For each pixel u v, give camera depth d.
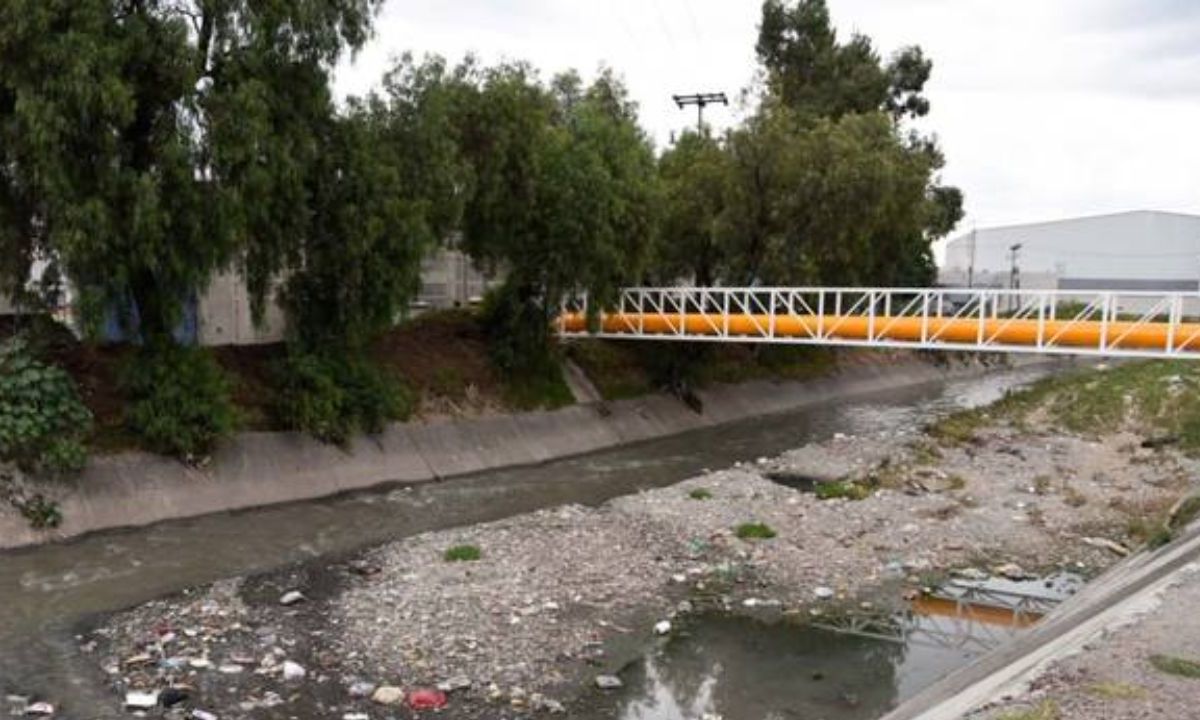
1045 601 17.05
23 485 19.81
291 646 13.86
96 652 13.56
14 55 18.91
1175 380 44.69
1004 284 92.94
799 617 15.98
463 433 30.94
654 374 42.12
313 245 25.31
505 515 23.77
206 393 23.02
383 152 25.91
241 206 21.58
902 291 31.12
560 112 36.66
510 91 31.19
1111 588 14.63
